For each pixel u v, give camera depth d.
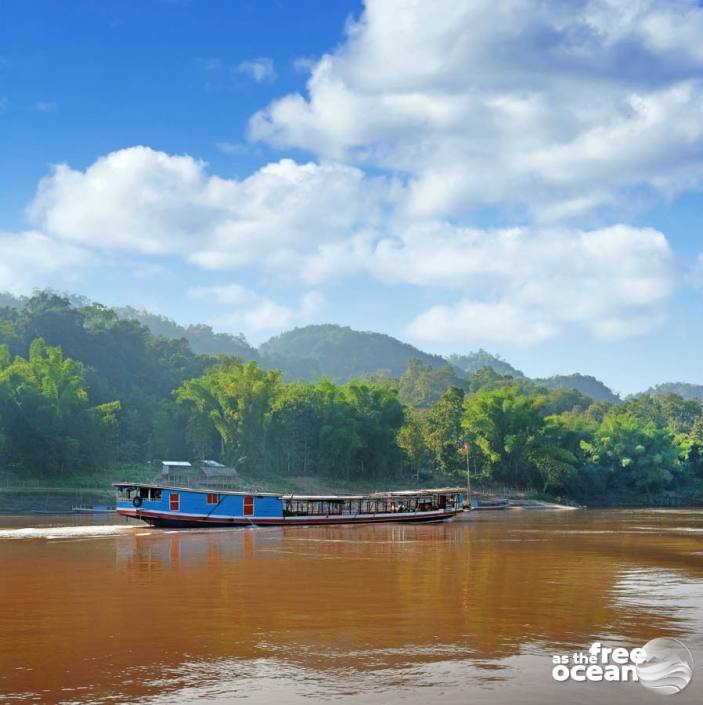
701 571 35.72
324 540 53.56
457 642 21.28
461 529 65.56
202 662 19.39
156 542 51.09
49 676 18.27
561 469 138.62
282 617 24.80
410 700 16.42
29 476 115.00
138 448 145.38
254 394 132.00
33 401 114.06
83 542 50.75
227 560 40.84
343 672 18.45
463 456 142.62
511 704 16.19
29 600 28.22
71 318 188.50
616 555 43.09
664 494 156.38
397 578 33.66
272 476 130.25
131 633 22.56
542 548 47.50
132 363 188.00
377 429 135.62
